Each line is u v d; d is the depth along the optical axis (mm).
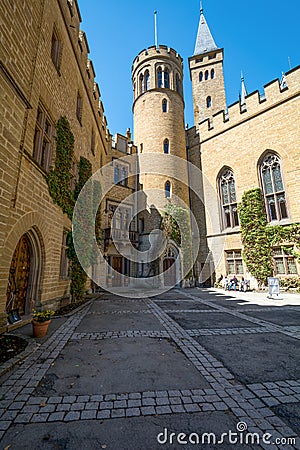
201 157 20625
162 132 20375
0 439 1957
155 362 3643
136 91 22812
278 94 15852
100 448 1877
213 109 25672
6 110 4781
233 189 18109
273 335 5219
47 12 7191
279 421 2246
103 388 2828
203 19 30062
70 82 9703
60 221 8414
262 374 3271
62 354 3922
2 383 2912
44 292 6984
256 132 16812
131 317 6941
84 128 11930
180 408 2432
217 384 2965
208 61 26906
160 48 22422
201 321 6547
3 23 4766
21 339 4527
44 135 7309
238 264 16953
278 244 14766
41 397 2607
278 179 15547
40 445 1899
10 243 5180
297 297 12000
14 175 5164
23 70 5637
